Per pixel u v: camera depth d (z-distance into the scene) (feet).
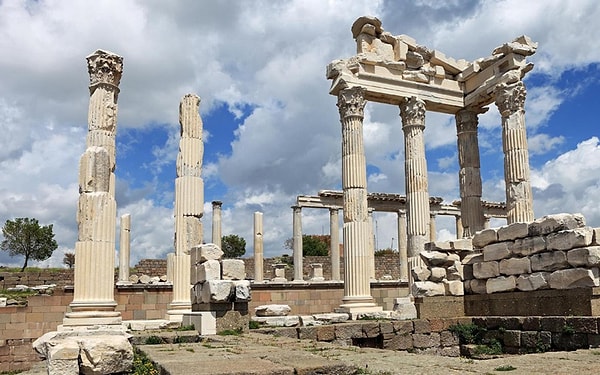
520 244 54.03
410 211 81.51
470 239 62.49
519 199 77.25
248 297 52.13
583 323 44.34
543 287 50.72
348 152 78.84
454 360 30.96
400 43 83.61
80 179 54.44
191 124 69.00
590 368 27.53
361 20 81.25
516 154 78.07
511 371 26.61
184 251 65.87
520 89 79.10
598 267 46.37
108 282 53.31
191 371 24.44
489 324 55.21
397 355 33.47
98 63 58.08
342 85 79.15
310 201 144.56
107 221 53.88
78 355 31.83
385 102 85.30
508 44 79.25
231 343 41.32
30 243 196.75
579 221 48.80
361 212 77.71
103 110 57.67
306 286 99.71
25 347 78.07
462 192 88.17
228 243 263.90
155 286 87.10
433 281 61.05
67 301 81.10
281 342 41.86
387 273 175.42
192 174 67.77
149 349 37.35
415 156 81.97
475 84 86.48
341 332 55.26
